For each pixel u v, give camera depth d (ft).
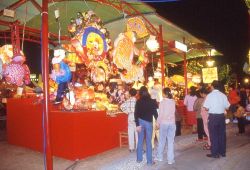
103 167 24.98
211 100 26.78
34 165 26.13
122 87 39.55
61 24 41.37
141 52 39.50
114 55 34.45
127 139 33.73
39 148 31.17
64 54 29.17
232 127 46.47
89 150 28.91
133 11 38.83
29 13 32.35
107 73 35.73
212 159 26.50
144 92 25.52
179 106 49.03
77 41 30.68
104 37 33.83
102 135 30.78
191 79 60.44
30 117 32.60
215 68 58.34
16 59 28.99
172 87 57.72
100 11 39.11
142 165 25.22
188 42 52.80
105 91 38.27
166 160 26.73
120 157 28.40
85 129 28.55
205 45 53.42
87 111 29.07
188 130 46.98
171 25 42.60
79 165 25.94
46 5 23.56
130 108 30.25
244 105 49.52
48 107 22.98
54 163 26.78
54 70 28.89
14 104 35.35
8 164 26.50
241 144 33.06
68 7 36.58
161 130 25.70
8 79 28.45
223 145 27.17
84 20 32.60
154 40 39.99
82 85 32.55
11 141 35.73
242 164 24.62
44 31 23.35
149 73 59.72
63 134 28.37
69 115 27.89
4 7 30.25
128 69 36.29
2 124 53.57
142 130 25.59
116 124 33.14
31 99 33.01
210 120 26.96
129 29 36.50
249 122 49.49
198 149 30.76
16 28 32.86
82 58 31.19
